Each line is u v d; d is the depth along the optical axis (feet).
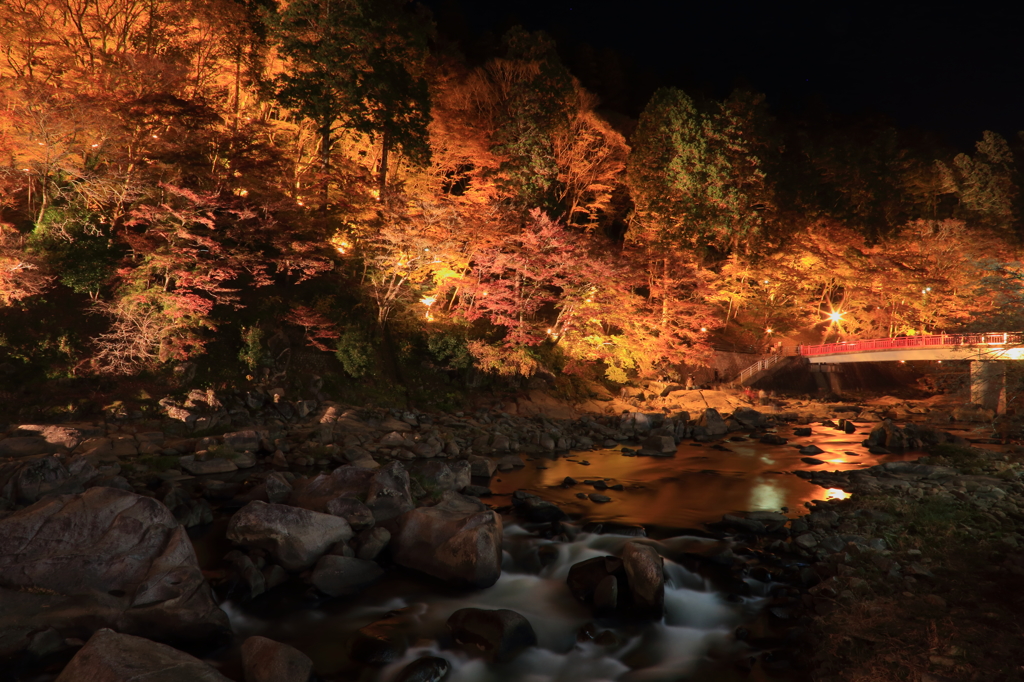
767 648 31.96
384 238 104.17
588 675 30.37
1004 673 26.91
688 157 163.73
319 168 112.37
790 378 165.68
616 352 133.49
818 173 227.20
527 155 138.31
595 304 123.75
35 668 28.17
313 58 110.01
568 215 174.70
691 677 29.89
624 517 53.42
